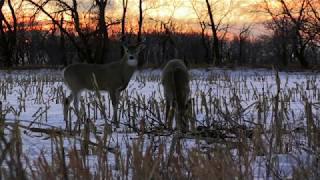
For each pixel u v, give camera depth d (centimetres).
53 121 955
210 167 392
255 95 1252
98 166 432
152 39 4900
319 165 466
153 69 3519
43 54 5997
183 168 439
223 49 6288
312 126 611
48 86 1939
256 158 512
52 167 397
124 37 1520
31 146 627
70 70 1127
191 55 5659
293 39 4409
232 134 710
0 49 4428
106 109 1104
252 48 7000
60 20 4244
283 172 466
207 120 749
